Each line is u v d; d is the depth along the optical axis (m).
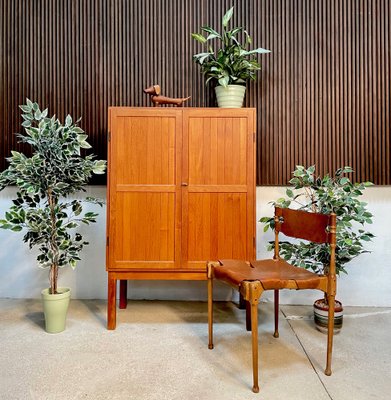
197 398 1.44
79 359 1.75
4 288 2.70
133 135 2.13
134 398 1.44
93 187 2.67
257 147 2.59
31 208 2.16
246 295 1.51
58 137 2.02
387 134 2.54
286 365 1.71
